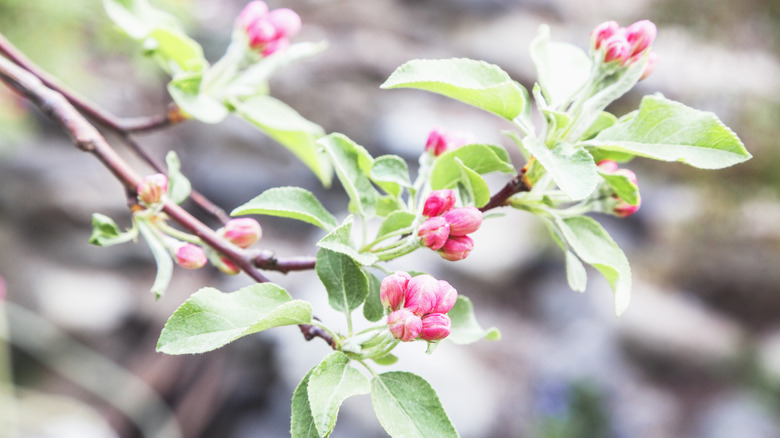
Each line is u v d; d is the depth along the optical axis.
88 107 0.51
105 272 1.68
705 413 2.00
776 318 2.23
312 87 2.63
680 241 2.26
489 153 0.41
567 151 0.39
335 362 0.38
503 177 2.16
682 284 2.31
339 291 0.40
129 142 0.52
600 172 0.41
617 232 2.43
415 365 1.57
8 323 1.19
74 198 1.72
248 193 2.14
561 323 2.19
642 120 0.40
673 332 2.16
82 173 1.79
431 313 0.39
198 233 0.45
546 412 1.78
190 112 0.50
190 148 2.14
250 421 1.52
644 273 2.32
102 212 1.74
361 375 0.38
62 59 1.18
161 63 0.55
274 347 1.58
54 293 1.55
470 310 0.43
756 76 1.94
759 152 1.90
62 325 1.50
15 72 0.46
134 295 1.65
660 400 2.03
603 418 1.79
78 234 1.70
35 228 1.68
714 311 2.28
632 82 0.41
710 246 2.21
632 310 2.21
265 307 0.39
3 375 1.08
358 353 0.39
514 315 2.20
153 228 0.45
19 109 1.32
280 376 1.56
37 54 1.12
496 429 1.71
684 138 0.40
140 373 1.43
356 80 2.77
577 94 0.42
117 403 1.32
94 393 1.31
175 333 0.38
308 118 2.53
